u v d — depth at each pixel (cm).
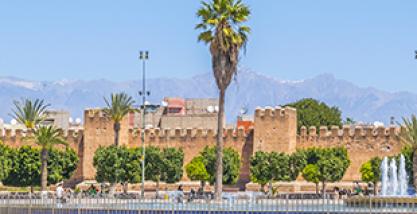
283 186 14175
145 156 13988
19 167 13925
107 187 14388
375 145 14488
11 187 14088
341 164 13688
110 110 15062
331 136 14712
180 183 14750
